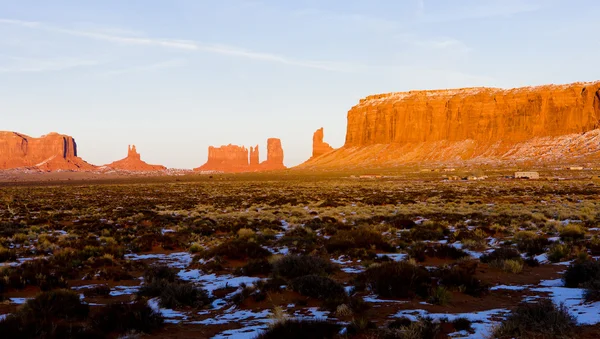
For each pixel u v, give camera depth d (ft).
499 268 53.83
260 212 140.05
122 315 33.88
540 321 29.17
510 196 197.67
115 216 134.62
